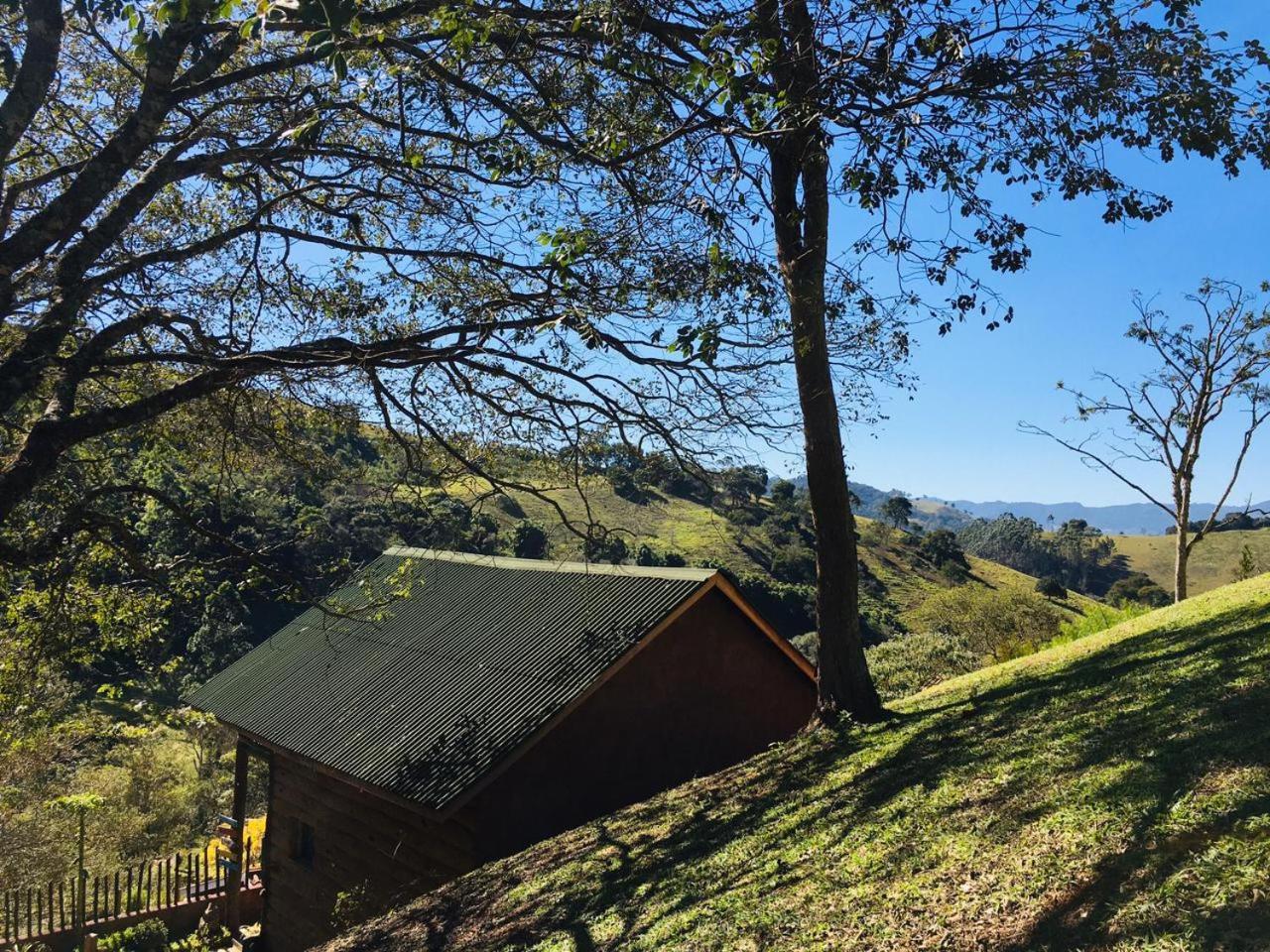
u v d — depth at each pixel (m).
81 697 18.55
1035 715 7.76
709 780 10.09
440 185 8.09
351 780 11.62
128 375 8.33
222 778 27.52
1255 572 20.53
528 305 7.55
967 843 5.13
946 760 7.20
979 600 28.86
